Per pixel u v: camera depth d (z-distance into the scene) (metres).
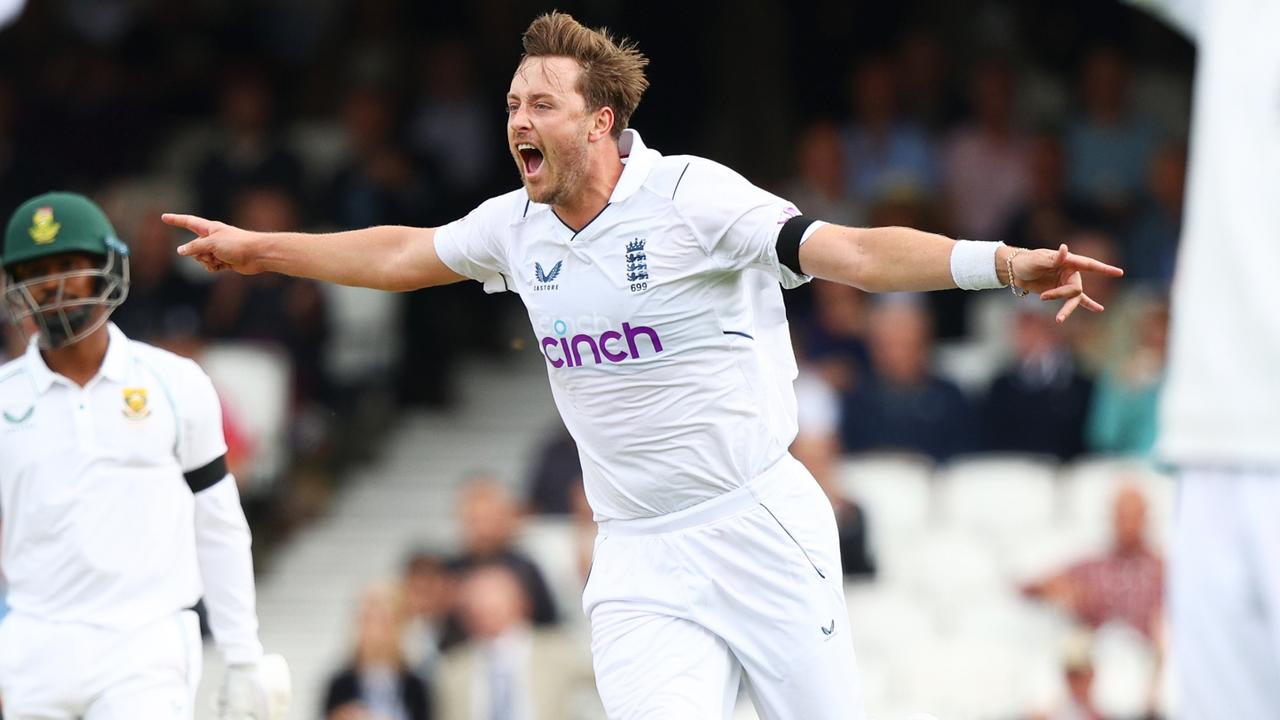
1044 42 54.06
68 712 20.27
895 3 53.47
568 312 17.47
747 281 17.70
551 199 16.94
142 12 55.19
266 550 43.91
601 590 18.25
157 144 53.91
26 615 20.45
